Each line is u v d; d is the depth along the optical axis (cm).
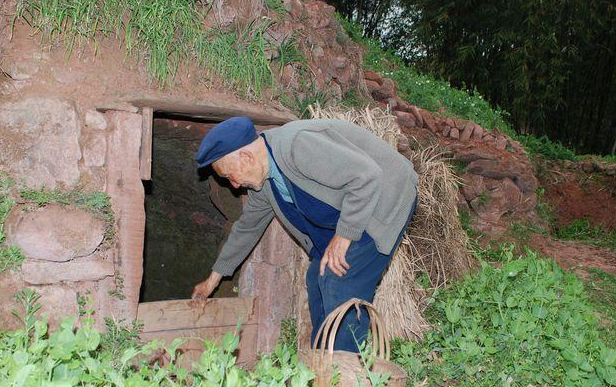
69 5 312
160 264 459
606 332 447
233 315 354
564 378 331
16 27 306
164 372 210
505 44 1102
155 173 443
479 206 619
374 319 267
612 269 638
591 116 1342
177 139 410
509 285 407
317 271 311
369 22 1479
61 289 288
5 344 212
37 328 208
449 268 445
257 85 375
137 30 335
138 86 329
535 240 634
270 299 362
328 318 248
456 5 1098
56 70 307
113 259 304
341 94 460
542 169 905
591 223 845
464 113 820
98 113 309
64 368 194
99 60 321
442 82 925
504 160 639
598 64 1296
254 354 363
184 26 351
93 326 296
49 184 293
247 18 392
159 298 461
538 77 1126
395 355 358
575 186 890
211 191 423
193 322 338
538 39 1073
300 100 405
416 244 435
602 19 1154
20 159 290
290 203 294
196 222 448
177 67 347
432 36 1152
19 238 278
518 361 343
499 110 918
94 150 305
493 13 1080
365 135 282
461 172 620
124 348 296
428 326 393
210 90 360
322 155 261
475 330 354
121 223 306
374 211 278
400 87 778
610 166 897
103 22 325
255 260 373
